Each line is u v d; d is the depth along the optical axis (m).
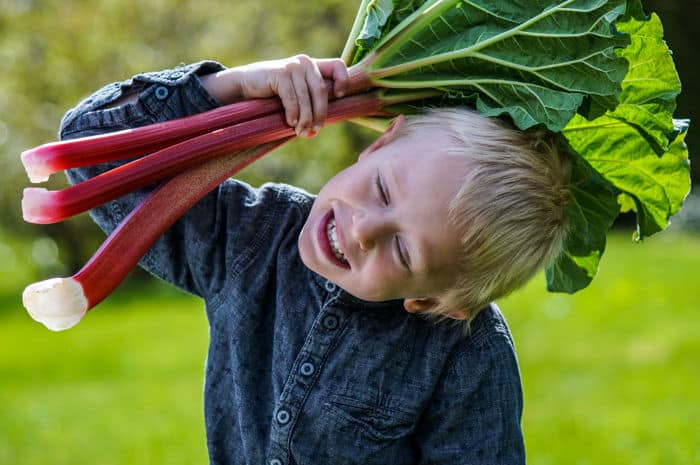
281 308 1.76
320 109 1.62
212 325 1.80
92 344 8.32
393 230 1.56
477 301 1.66
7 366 7.57
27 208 1.50
